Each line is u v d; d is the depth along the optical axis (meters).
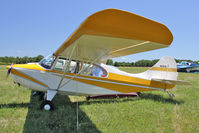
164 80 4.42
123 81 4.30
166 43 1.97
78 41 2.37
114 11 1.44
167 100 4.42
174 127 2.66
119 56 3.66
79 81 3.80
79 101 4.26
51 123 2.60
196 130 2.54
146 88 4.62
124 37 1.93
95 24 1.63
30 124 2.54
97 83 4.00
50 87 3.64
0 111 3.07
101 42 2.34
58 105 3.72
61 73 3.67
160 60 4.79
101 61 4.20
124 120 2.90
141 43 2.15
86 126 2.57
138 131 2.47
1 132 2.26
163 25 1.64
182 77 12.01
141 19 1.53
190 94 5.24
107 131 2.42
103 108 3.53
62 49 3.05
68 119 2.81
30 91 5.13
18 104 3.68
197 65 18.75
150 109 3.55
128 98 4.65
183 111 3.43
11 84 6.26
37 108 3.37
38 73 3.60
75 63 3.75
